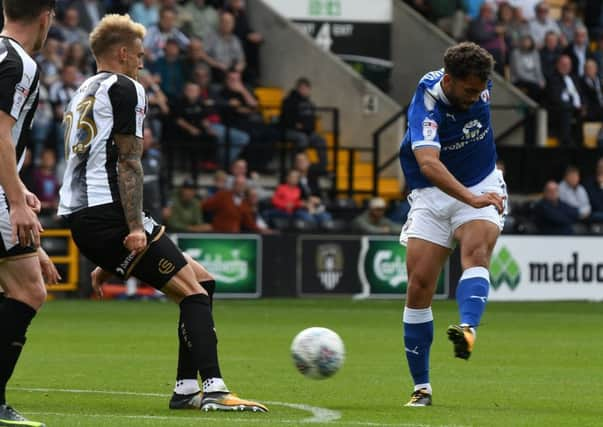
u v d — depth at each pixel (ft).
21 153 63.72
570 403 79.92
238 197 203.21
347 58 265.95
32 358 108.58
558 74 251.60
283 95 250.57
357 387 88.69
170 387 86.33
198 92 224.12
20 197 60.95
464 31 265.75
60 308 177.99
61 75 211.00
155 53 224.53
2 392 63.10
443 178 73.26
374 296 206.49
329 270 204.54
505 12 258.37
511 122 250.78
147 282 70.85
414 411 73.41
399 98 268.21
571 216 221.46
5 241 63.10
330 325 153.48
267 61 252.42
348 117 250.78
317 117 242.78
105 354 112.98
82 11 222.07
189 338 70.08
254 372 99.25
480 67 72.74
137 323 152.15
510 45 255.50
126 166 69.15
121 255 70.08
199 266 73.05
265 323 155.53
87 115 69.51
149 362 105.50
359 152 249.96
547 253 211.61
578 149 245.45
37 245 62.39
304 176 218.38
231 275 199.82
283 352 117.80
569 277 212.84
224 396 70.23
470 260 75.10
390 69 267.59
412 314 77.30
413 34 265.95
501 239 208.54
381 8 268.21
